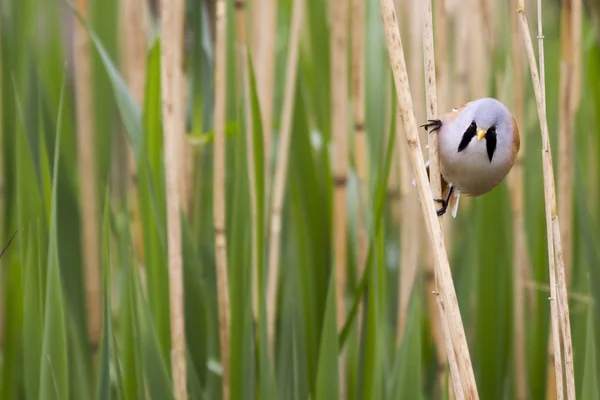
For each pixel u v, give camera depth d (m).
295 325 6.75
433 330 6.84
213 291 6.81
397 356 6.71
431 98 6.59
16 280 6.73
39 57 6.92
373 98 6.86
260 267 6.73
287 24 7.03
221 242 6.74
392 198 6.93
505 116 6.60
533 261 6.88
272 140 6.93
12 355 6.73
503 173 6.60
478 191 6.61
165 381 6.68
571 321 6.82
